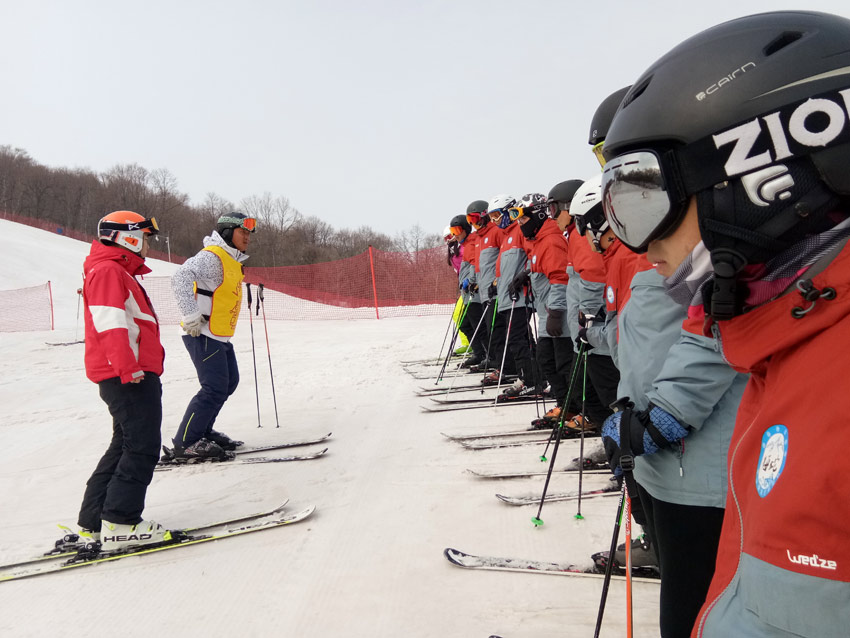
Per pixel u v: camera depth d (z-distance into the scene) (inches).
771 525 21.4
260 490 154.0
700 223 25.3
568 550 105.2
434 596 95.0
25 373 380.5
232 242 182.9
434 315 761.6
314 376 331.3
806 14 25.5
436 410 226.7
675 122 25.8
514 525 118.1
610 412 147.6
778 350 23.1
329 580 103.9
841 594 19.3
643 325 66.6
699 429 57.4
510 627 84.6
